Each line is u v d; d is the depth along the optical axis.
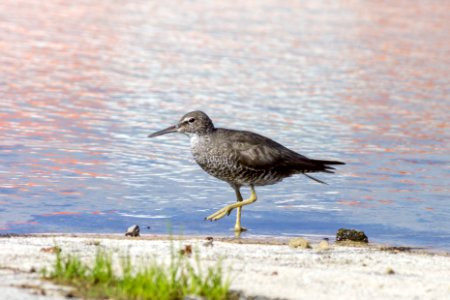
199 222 14.14
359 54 31.30
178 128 14.22
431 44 33.59
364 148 19.59
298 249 11.90
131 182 16.44
